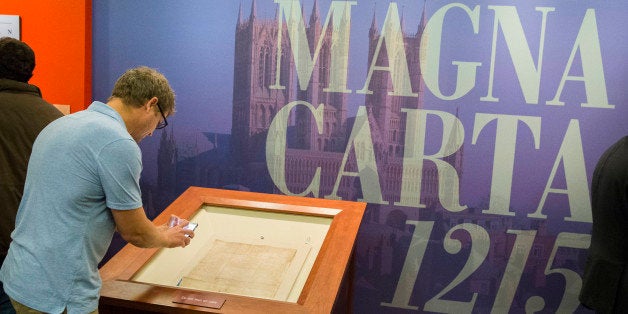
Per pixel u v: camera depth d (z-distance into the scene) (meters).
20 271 1.87
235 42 3.64
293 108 3.66
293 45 3.59
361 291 3.81
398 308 3.79
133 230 1.92
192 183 3.82
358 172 3.66
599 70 3.38
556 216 3.55
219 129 3.74
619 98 3.39
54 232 1.83
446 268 3.70
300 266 2.45
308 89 3.62
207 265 2.42
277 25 3.59
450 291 3.72
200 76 3.70
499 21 3.41
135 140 2.07
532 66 3.42
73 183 1.81
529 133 3.49
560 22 3.36
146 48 3.71
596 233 2.79
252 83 3.67
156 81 1.99
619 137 3.43
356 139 3.63
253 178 3.77
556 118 3.46
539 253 3.61
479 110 3.50
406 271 3.74
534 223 3.58
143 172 3.85
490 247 3.64
